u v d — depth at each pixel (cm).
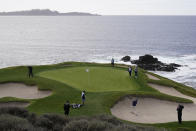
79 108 2605
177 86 4119
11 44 14400
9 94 3231
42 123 1534
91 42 15862
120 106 2852
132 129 1427
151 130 1573
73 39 17750
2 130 1253
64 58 9925
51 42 15738
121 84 3550
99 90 3219
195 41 15975
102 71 4206
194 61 9162
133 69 4538
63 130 1388
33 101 2845
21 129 1284
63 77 3769
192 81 6431
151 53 11281
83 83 3472
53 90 3177
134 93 3112
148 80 4059
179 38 18000
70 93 3047
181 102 3138
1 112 1673
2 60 9369
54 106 2677
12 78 3666
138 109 2848
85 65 4834
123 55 10756
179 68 7938
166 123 2450
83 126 1388
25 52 11356
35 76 3809
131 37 19088
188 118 2700
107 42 15862
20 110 1738
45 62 9112
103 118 1855
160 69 7694
